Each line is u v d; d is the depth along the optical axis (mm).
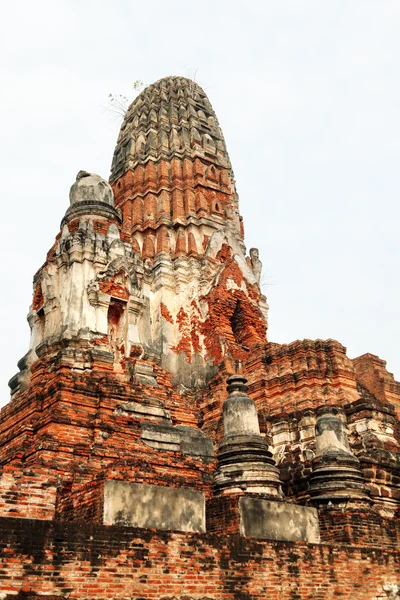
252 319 26906
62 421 17516
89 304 21750
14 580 9742
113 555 10828
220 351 24391
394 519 16328
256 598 12234
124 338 22391
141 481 14516
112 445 17438
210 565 11898
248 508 13555
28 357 22875
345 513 15344
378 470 18047
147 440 18250
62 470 15633
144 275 26438
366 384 25219
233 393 17297
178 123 32906
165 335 25453
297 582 12961
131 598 10742
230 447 15945
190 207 29328
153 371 21922
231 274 27078
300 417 20281
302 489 17938
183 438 18906
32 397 18984
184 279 27047
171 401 21344
